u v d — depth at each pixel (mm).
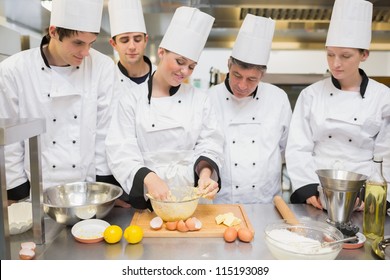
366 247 1074
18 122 917
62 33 1302
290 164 1581
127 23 1812
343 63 1437
